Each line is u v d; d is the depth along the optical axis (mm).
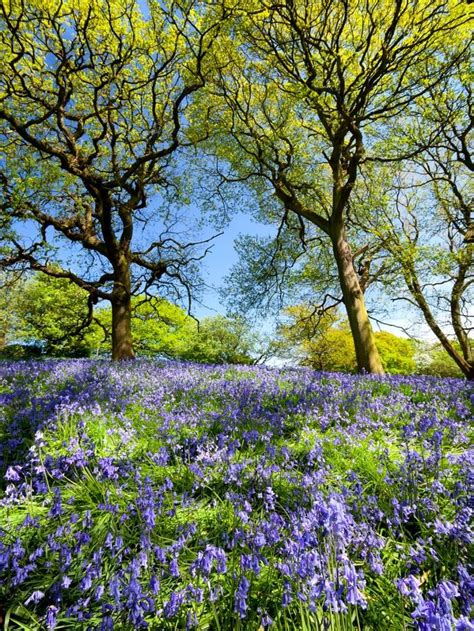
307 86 10812
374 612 1833
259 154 15273
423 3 11195
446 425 4543
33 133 14648
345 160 16000
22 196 12234
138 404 5715
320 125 16297
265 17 11086
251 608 1848
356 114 12875
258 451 3889
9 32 11586
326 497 2502
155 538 2428
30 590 2076
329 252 18812
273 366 13000
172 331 36094
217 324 39906
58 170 13359
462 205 17531
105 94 14344
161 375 8297
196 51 12820
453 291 18281
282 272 18922
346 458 3775
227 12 10992
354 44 12273
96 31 12656
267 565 2113
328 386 6988
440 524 2271
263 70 13711
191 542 2510
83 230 15430
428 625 1457
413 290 17266
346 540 2070
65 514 2805
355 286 14148
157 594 1907
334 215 14492
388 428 4664
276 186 15492
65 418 4426
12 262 13852
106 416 4902
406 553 2236
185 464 3564
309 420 4934
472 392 6727
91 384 6719
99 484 3029
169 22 11805
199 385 7066
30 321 32500
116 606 1793
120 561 2207
